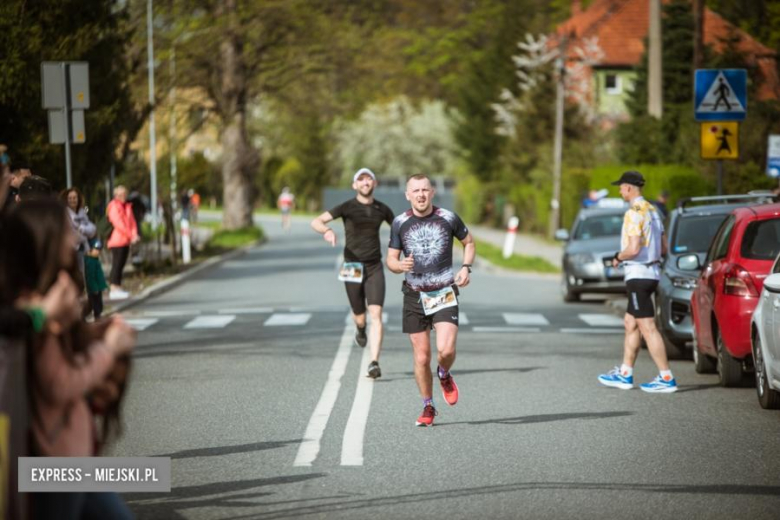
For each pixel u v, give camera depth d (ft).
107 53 225.56
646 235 109.29
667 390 109.40
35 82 184.03
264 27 434.71
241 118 485.97
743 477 72.43
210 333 163.43
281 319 182.70
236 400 104.88
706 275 116.16
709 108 167.53
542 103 519.60
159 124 382.22
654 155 340.39
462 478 72.49
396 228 90.48
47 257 38.75
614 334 164.25
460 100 642.63
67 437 39.22
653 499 66.44
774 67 359.05
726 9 475.72
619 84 634.02
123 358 40.86
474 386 113.29
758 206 115.03
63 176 204.85
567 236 230.89
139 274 270.87
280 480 72.08
